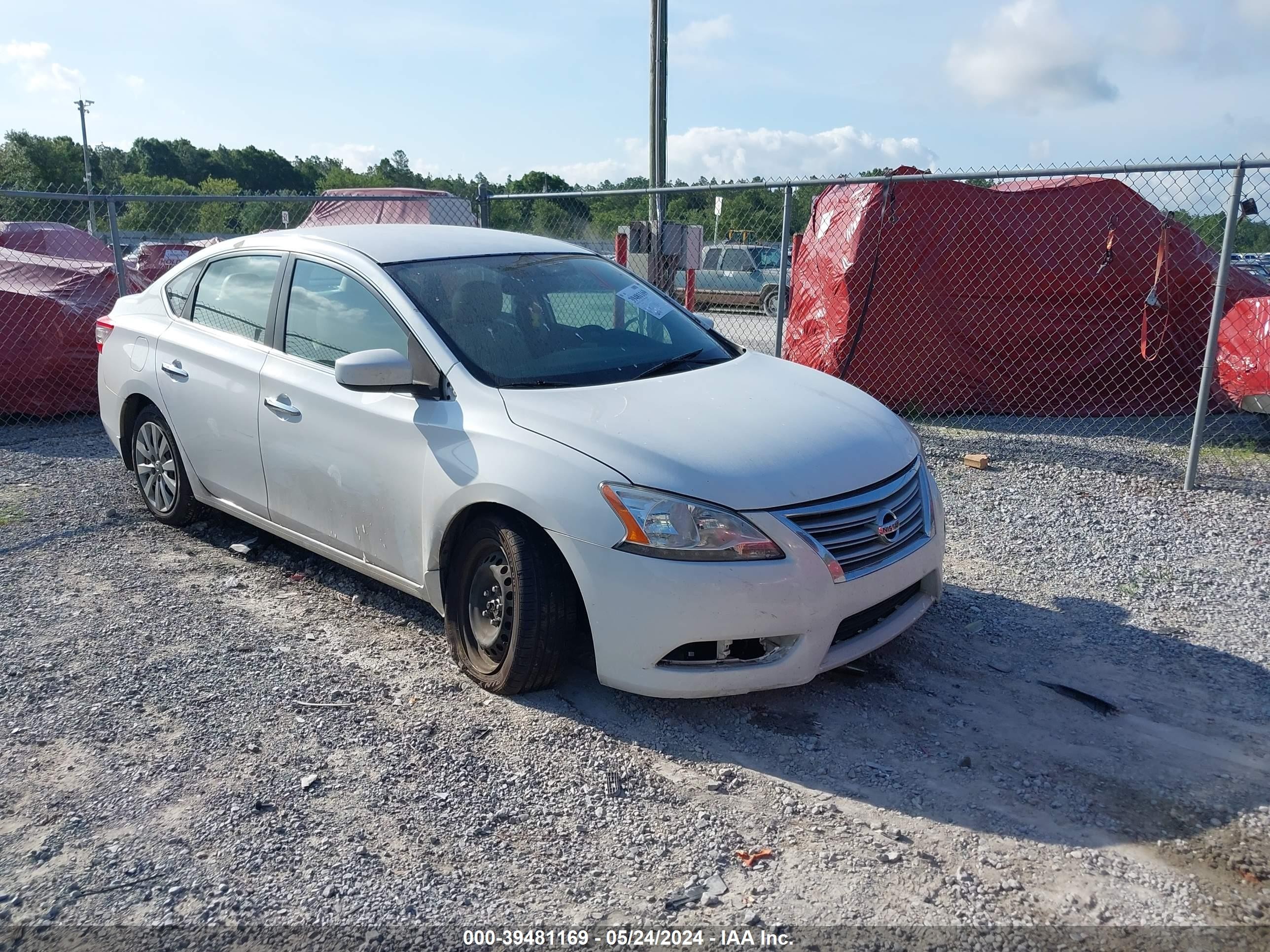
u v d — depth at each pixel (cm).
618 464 346
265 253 499
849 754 346
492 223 1166
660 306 493
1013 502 650
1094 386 949
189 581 504
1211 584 504
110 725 362
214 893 274
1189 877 281
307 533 466
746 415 379
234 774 331
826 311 971
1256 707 379
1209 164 619
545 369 409
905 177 721
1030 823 306
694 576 333
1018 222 927
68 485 678
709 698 364
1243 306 784
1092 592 496
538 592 361
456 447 382
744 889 277
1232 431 876
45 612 462
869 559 358
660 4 1018
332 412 434
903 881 280
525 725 364
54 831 301
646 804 318
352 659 417
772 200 1052
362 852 292
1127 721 369
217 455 507
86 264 977
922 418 955
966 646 432
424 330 411
